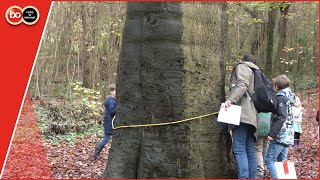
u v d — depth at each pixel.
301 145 9.34
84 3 13.95
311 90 19.58
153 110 4.06
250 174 4.52
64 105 11.45
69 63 13.45
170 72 4.01
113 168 4.23
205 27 4.16
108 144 9.56
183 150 4.02
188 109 4.04
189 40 4.07
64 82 13.11
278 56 17.42
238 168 4.35
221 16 4.32
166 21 4.01
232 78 4.51
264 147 5.74
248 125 4.42
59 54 13.29
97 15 14.09
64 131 10.09
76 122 10.80
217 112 4.21
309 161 7.55
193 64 4.07
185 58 4.03
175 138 4.02
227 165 4.32
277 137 5.21
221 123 4.28
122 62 4.26
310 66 21.36
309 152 8.34
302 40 21.12
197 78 4.10
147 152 4.08
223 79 4.34
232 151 4.52
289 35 20.42
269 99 4.40
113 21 13.93
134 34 4.17
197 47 4.11
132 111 4.18
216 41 4.24
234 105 4.17
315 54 21.11
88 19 13.98
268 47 12.46
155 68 4.04
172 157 4.02
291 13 17.80
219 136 4.24
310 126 13.11
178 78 4.01
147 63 4.07
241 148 4.38
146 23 4.09
